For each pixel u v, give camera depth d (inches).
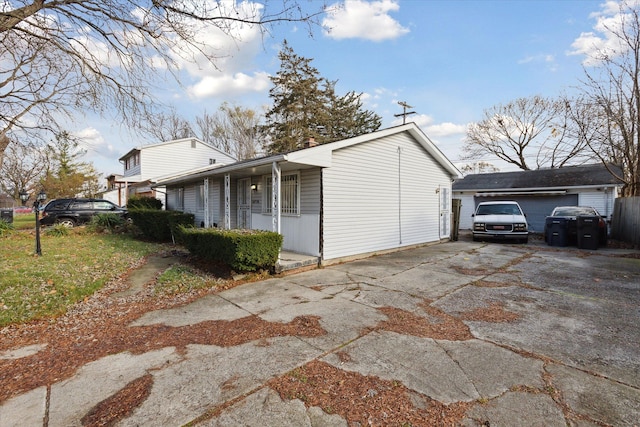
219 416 87.1
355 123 1128.8
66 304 183.0
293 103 1025.5
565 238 420.8
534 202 623.5
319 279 245.3
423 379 105.0
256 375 108.0
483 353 123.3
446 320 158.4
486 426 82.9
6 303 173.2
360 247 335.3
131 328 152.9
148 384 103.3
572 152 775.1
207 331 147.1
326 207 301.0
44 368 115.3
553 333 141.9
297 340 135.6
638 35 397.7
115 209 619.8
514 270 271.4
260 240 242.2
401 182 390.0
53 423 85.2
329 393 97.2
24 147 314.0
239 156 1257.4
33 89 262.8
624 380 104.1
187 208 620.1
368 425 83.1
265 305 183.8
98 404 93.4
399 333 142.5
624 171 488.1
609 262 305.0
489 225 460.8
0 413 89.4
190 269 270.5
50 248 343.9
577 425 83.1
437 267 286.4
